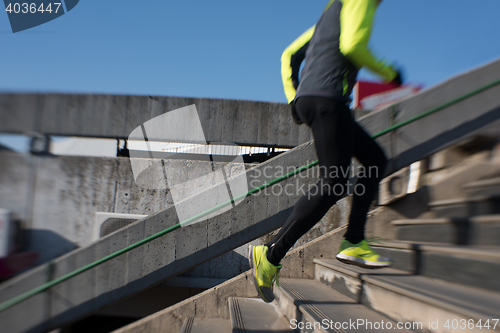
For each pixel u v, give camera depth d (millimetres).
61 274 2445
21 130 3734
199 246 2457
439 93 2635
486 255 1340
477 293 1308
